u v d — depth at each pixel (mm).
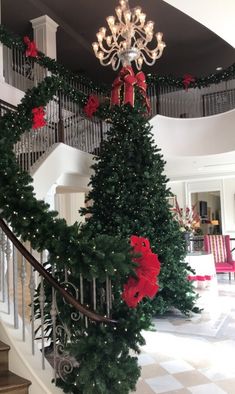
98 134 7293
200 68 11625
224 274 9180
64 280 2369
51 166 5609
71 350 2049
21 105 3951
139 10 5520
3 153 2639
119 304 2213
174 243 5223
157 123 7633
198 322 5062
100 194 5430
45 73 7871
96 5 8562
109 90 8055
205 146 7555
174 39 9883
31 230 2189
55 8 8727
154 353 3828
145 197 5156
